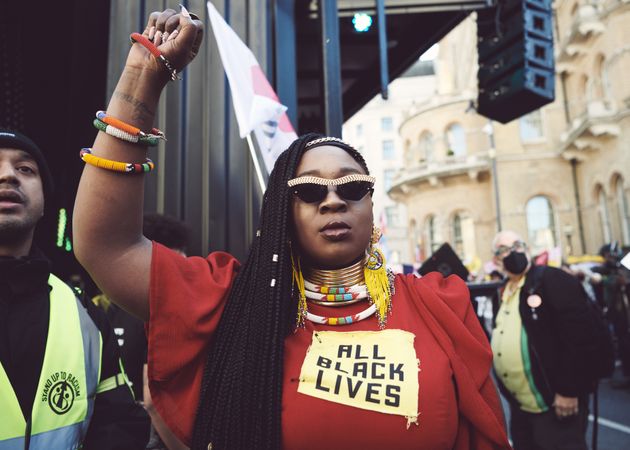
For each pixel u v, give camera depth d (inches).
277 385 33.8
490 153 795.4
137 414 52.0
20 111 141.6
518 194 781.3
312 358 35.0
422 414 33.0
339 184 36.9
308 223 37.3
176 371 35.0
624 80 599.2
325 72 118.3
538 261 153.0
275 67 119.8
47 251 168.6
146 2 104.9
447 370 35.1
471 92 873.5
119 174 31.4
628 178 599.8
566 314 95.8
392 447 32.7
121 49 102.1
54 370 46.2
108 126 31.0
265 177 106.3
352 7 152.2
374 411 33.0
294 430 32.9
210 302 36.4
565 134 731.4
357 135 1632.6
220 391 34.6
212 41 108.7
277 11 121.4
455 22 166.1
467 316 39.6
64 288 53.3
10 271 46.9
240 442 33.1
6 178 48.1
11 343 44.9
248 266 39.3
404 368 34.3
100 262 33.1
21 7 133.6
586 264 444.5
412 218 971.9
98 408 50.4
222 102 107.0
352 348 35.4
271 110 90.2
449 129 909.8
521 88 150.9
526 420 104.0
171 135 102.8
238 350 35.2
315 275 39.3
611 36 617.6
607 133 621.0
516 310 106.0
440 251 124.6
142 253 34.6
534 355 99.6
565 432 96.9
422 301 38.9
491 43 163.8
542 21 154.7
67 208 171.6
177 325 34.6
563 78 765.3
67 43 145.6
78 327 50.6
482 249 829.8
